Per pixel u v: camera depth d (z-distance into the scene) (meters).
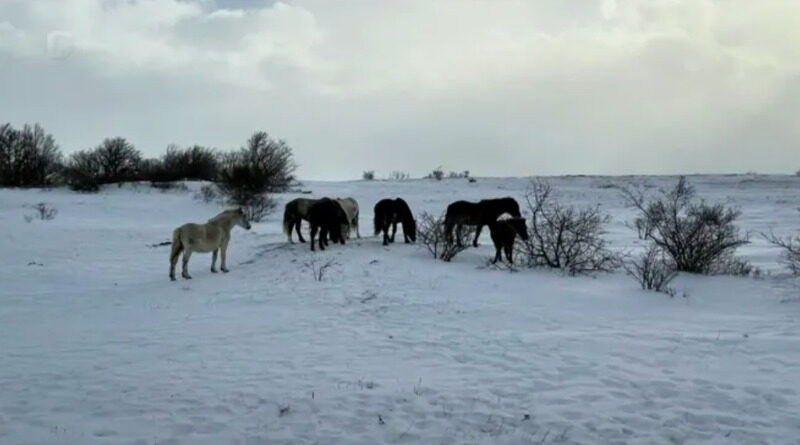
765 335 9.23
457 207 16.02
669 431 6.11
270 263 16.30
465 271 14.39
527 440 5.96
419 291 12.52
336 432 6.15
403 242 18.45
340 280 13.66
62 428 6.26
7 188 43.62
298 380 7.55
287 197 39.03
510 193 41.69
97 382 7.62
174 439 6.01
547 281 13.43
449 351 8.73
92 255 19.75
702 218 17.61
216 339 9.59
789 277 13.60
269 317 10.98
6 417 6.55
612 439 5.98
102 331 10.37
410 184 48.19
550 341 9.09
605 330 9.66
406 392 7.12
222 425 6.31
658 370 7.80
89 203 35.16
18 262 18.41
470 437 6.04
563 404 6.77
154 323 10.88
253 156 40.69
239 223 16.73
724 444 5.87
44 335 10.16
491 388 7.23
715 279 13.40
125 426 6.31
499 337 9.35
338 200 19.41
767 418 6.38
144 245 21.81
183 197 38.62
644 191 41.59
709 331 9.55
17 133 48.38
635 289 12.62
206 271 16.62
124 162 50.38
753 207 34.03
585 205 35.91
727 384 7.28
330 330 9.94
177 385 7.45
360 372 7.84
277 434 6.11
